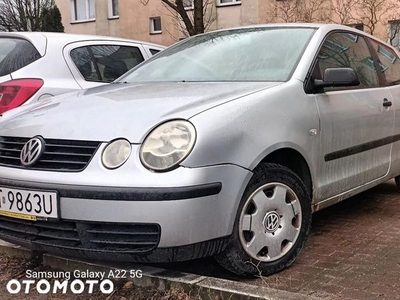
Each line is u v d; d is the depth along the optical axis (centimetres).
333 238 419
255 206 325
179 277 322
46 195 302
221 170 298
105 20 2247
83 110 337
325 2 1517
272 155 347
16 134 336
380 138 455
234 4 1769
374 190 577
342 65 429
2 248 397
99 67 584
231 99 327
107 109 330
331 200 400
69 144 311
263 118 328
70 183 295
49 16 2275
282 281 332
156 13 2027
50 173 304
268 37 427
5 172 321
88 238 297
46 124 329
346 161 410
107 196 287
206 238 296
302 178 371
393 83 504
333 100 394
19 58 531
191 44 468
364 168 436
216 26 1814
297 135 349
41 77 518
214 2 1800
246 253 323
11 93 495
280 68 385
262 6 1686
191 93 347
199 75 410
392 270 349
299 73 375
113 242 295
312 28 427
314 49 399
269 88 351
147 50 663
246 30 454
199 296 309
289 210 347
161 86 385
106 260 323
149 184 283
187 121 299
